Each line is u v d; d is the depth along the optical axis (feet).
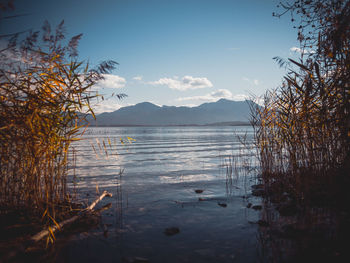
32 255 6.84
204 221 9.95
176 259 6.74
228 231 8.76
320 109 10.78
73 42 8.82
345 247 6.73
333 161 11.23
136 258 6.62
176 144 72.43
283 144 15.51
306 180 11.34
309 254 6.56
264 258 6.59
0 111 8.08
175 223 9.77
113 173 23.76
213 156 39.45
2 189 9.70
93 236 8.34
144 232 8.78
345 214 8.97
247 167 25.27
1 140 8.40
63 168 11.48
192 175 22.40
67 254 6.99
